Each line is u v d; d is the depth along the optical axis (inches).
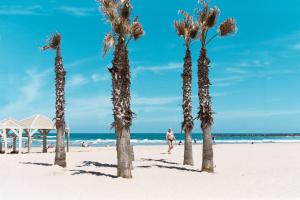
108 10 726.5
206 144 810.8
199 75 808.9
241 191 584.4
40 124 1701.5
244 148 1796.3
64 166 934.4
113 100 722.2
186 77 973.8
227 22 792.9
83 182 672.4
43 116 1731.1
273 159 1130.0
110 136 7509.8
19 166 944.9
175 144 2463.1
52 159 1170.6
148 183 661.9
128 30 730.8
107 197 539.2
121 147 721.0
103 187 623.5
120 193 570.6
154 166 917.8
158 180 695.1
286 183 653.3
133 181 682.2
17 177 749.3
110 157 1240.8
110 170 851.4
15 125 1625.2
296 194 554.3
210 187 623.5
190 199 523.8
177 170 840.3
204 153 812.6
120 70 721.6
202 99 808.3
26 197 541.3
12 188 617.9
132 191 587.8
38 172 826.2
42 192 580.1
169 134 1376.7
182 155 1289.4
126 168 719.7
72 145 2886.3
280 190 588.7
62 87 955.3
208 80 807.7
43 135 1802.4
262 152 1460.4
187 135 971.9
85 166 945.5
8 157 1243.8
